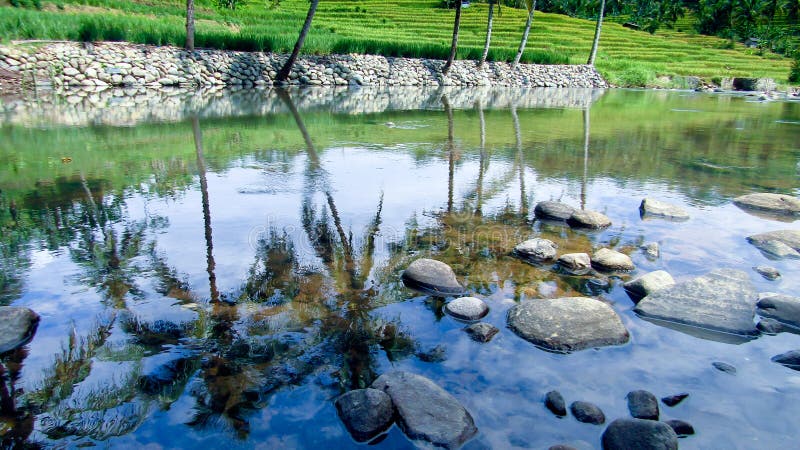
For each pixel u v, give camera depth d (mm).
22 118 10547
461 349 2859
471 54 27031
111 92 15727
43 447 2121
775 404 2467
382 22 37781
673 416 2383
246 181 6301
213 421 2277
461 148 8828
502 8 46281
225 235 4508
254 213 5117
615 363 2770
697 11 68938
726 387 2586
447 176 6820
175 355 2744
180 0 28719
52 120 10422
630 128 11828
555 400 2414
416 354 2807
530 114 14188
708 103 19953
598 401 2469
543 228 4895
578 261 3973
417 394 2383
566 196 6027
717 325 3115
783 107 19062
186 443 2156
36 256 4000
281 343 2877
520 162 7820
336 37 24609
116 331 2957
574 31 41719
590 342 2918
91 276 3670
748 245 4496
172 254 4078
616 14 72875
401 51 25078
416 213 5250
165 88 17453
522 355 2820
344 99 16797
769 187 6598
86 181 6098
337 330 3029
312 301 3373
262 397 2436
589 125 12156
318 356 2768
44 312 3156
